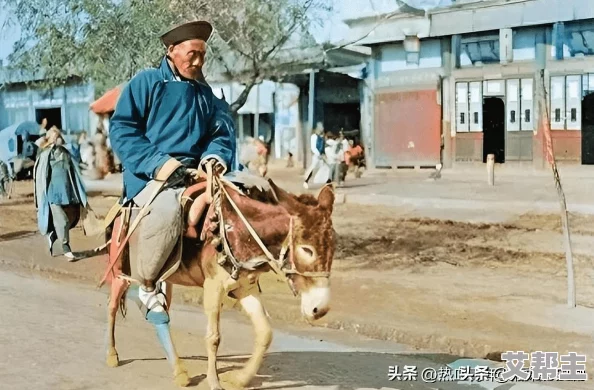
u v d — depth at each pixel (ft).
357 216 47.29
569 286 27.12
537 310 26.53
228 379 18.39
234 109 48.34
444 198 50.24
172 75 18.26
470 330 23.89
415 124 64.39
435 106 63.00
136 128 17.99
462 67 61.52
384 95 65.67
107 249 20.53
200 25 17.93
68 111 80.28
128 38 38.09
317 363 21.22
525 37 58.18
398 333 24.03
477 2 58.90
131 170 18.02
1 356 21.75
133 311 27.58
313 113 67.67
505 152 60.03
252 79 47.70
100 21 38.22
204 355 21.88
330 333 25.05
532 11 56.44
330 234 15.87
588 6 54.19
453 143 62.85
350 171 63.77
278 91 70.90
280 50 54.70
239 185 17.10
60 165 37.58
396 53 64.49
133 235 18.04
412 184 57.41
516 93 59.21
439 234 41.09
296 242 15.79
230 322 26.12
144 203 17.81
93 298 30.58
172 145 18.16
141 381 19.34
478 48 60.70
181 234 17.43
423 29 61.46
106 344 22.91
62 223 37.58
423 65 63.36
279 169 71.10
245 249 16.42
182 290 30.86
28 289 32.50
